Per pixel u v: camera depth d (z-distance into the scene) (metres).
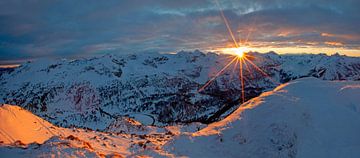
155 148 25.27
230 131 26.50
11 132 28.11
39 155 20.22
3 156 20.00
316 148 22.67
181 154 24.27
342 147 22.34
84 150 22.27
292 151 22.94
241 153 24.38
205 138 26.28
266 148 23.95
